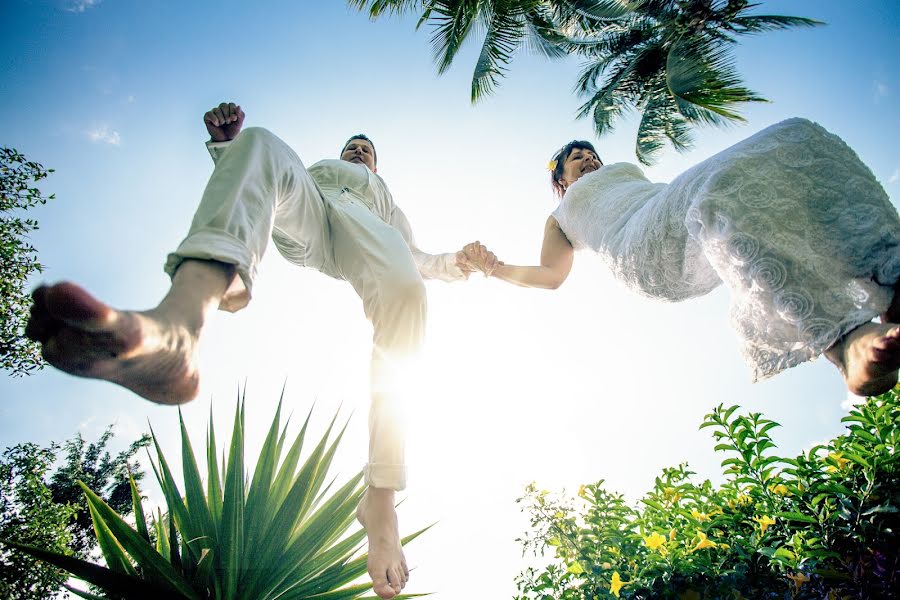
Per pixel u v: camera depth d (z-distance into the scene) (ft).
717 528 8.87
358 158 8.41
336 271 5.99
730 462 8.49
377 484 4.62
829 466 8.01
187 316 2.82
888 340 2.68
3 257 18.83
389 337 5.12
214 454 9.17
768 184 3.37
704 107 27.89
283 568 8.20
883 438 7.37
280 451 9.78
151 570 7.16
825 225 3.25
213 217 3.51
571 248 6.72
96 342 2.14
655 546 8.48
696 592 8.09
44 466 22.97
